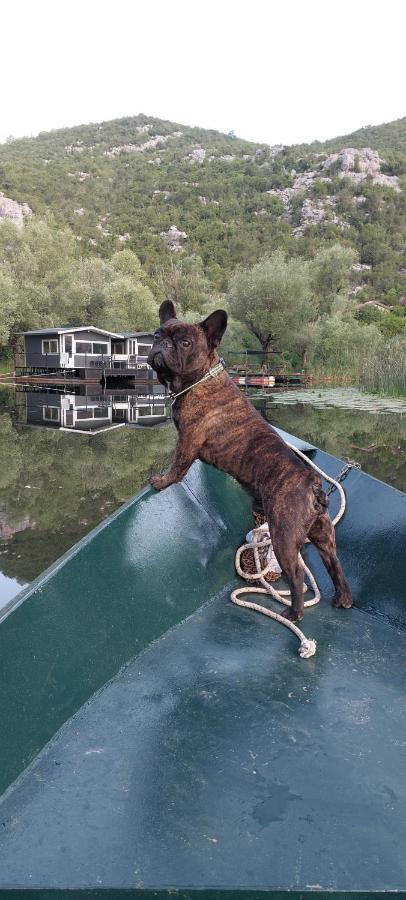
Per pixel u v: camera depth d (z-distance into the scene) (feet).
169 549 9.80
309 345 113.29
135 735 6.44
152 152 538.47
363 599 9.74
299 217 337.93
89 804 5.39
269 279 109.81
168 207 361.10
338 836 5.05
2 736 5.62
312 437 35.29
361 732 6.51
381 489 10.87
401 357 71.31
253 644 8.45
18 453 30.99
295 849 4.89
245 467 8.21
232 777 5.78
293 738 6.39
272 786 5.67
